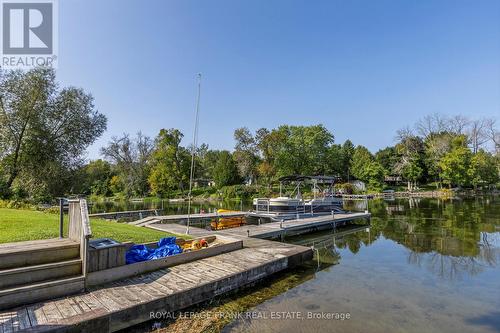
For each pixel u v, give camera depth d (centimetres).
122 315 448
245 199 4812
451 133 5397
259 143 5494
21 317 412
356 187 5750
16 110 1866
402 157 5691
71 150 2112
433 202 3509
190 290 546
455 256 1050
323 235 1559
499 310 595
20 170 1928
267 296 641
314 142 5472
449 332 503
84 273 525
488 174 4988
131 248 720
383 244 1285
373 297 653
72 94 2091
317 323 522
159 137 5672
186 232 1193
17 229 746
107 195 5403
